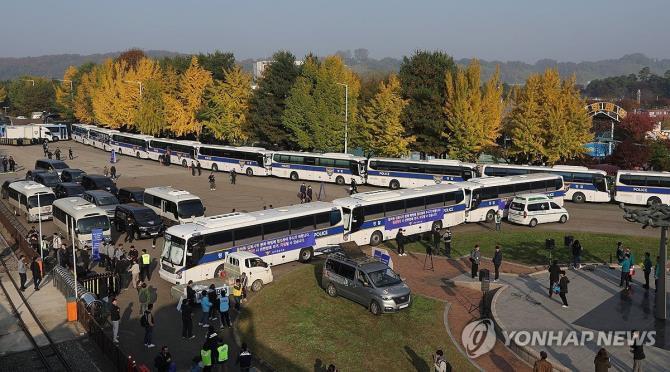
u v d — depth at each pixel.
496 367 19.27
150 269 30.31
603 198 47.94
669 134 76.06
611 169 57.56
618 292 25.73
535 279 27.73
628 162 59.25
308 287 27.28
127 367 17.88
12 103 163.00
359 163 55.41
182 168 68.38
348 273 25.30
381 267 25.03
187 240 27.28
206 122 75.62
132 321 23.27
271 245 30.61
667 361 18.84
